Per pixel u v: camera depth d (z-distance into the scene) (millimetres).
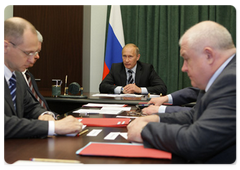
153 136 905
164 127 905
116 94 3008
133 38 4523
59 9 4555
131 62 3504
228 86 895
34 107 1705
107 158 799
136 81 3555
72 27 4539
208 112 876
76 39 4543
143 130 942
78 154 830
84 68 4648
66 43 4566
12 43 1316
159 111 1627
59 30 4570
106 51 4301
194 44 1001
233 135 834
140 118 1242
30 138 1042
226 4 4082
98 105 2057
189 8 4207
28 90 1757
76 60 4555
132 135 978
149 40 4387
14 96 1506
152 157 803
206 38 990
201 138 823
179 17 4270
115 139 1034
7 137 1023
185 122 1260
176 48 4238
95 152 835
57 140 1013
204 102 947
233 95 873
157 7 4297
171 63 4266
